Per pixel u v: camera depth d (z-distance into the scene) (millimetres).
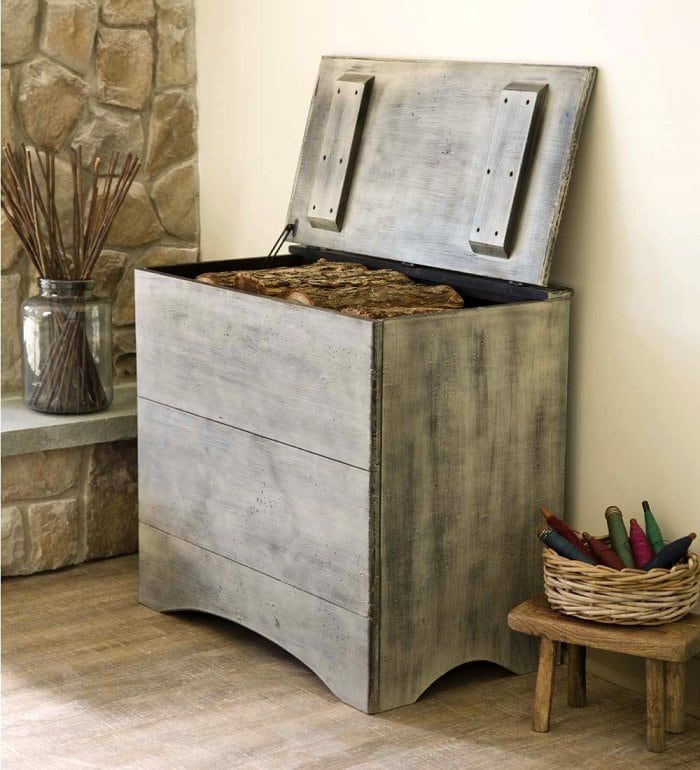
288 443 2611
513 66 2707
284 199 3365
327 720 2516
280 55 3332
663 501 2576
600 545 2482
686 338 2486
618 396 2639
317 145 3135
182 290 2830
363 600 2486
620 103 2541
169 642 2898
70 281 3213
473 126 2770
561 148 2590
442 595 2590
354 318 2400
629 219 2559
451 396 2510
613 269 2607
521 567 2719
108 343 3320
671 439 2543
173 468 2951
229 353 2729
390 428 2426
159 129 3551
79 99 3391
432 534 2543
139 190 3543
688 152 2430
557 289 2646
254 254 3500
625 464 2645
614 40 2533
